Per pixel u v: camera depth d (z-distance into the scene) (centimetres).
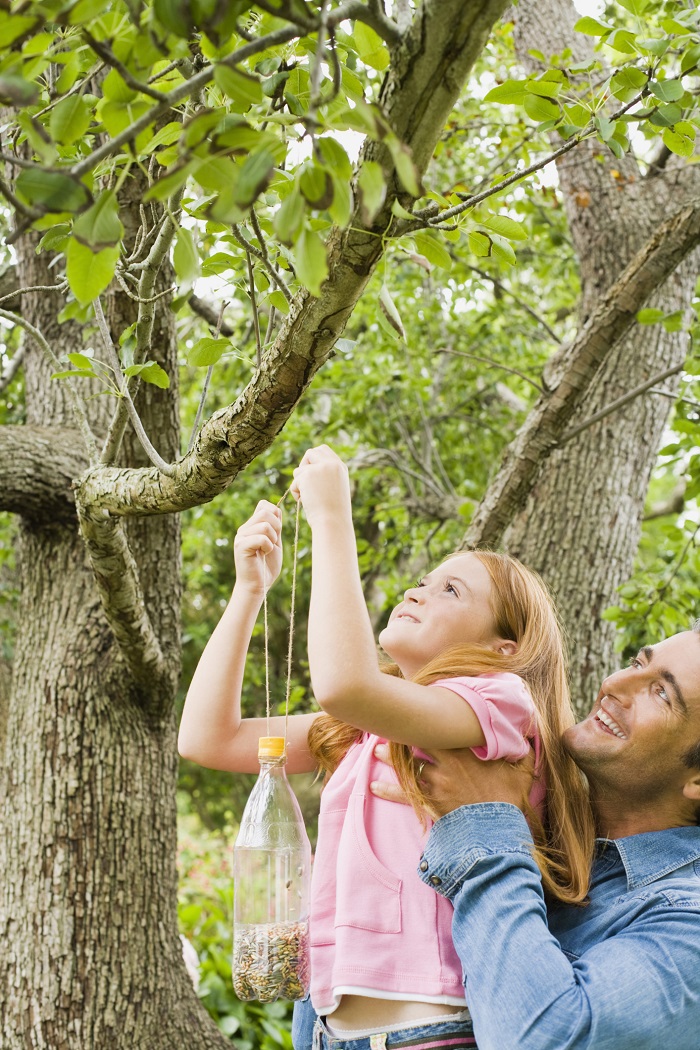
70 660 242
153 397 230
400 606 156
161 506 141
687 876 135
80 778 236
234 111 104
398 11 93
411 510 482
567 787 142
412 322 481
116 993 229
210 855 738
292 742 166
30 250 262
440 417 538
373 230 92
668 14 192
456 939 119
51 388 261
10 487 233
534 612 153
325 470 132
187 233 80
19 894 231
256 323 123
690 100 162
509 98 137
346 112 68
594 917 134
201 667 159
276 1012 374
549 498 302
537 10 334
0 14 65
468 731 124
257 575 159
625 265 319
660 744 134
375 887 129
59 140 79
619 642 294
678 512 611
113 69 76
